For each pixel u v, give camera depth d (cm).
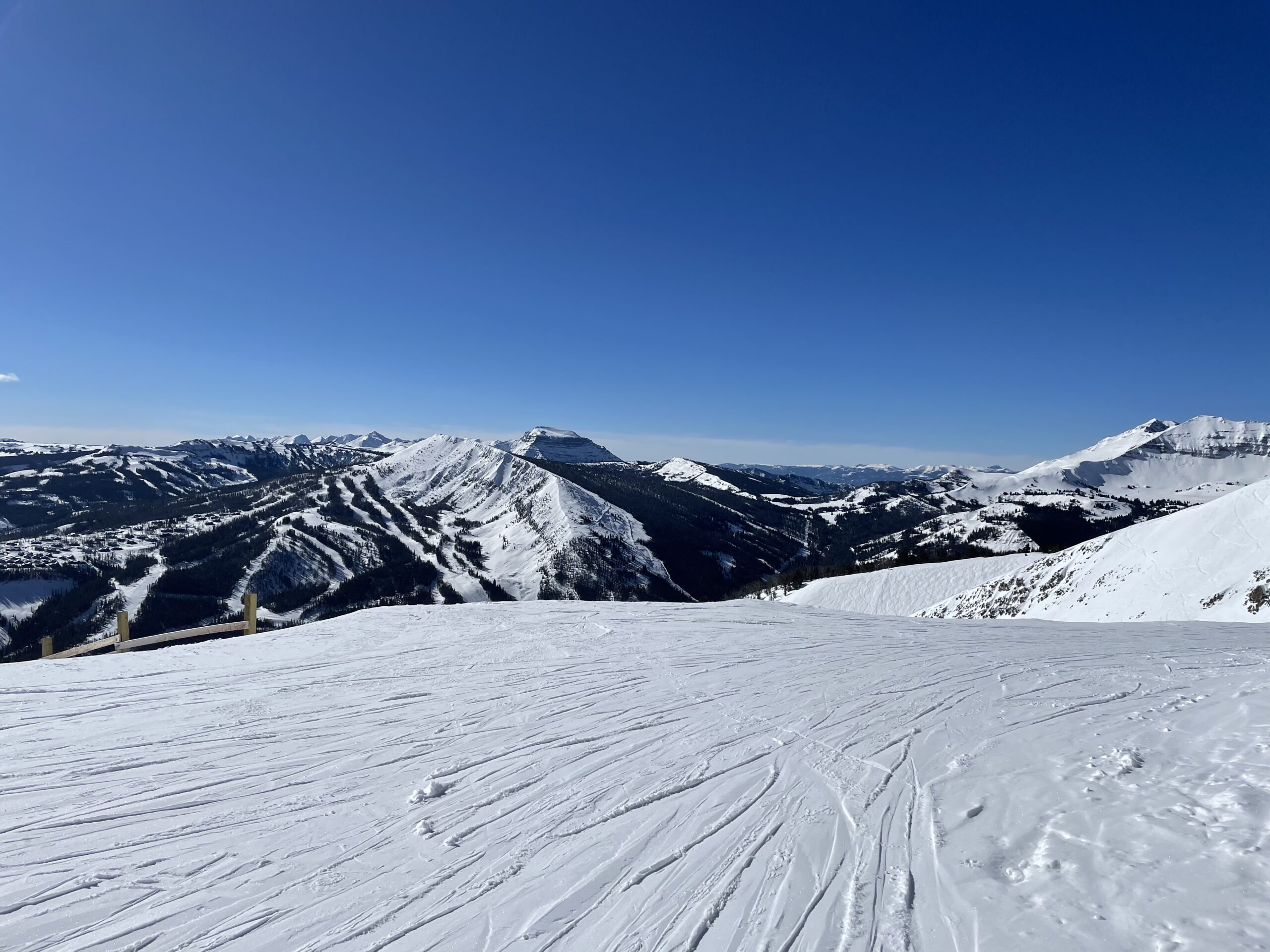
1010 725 535
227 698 637
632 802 403
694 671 764
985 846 323
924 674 753
